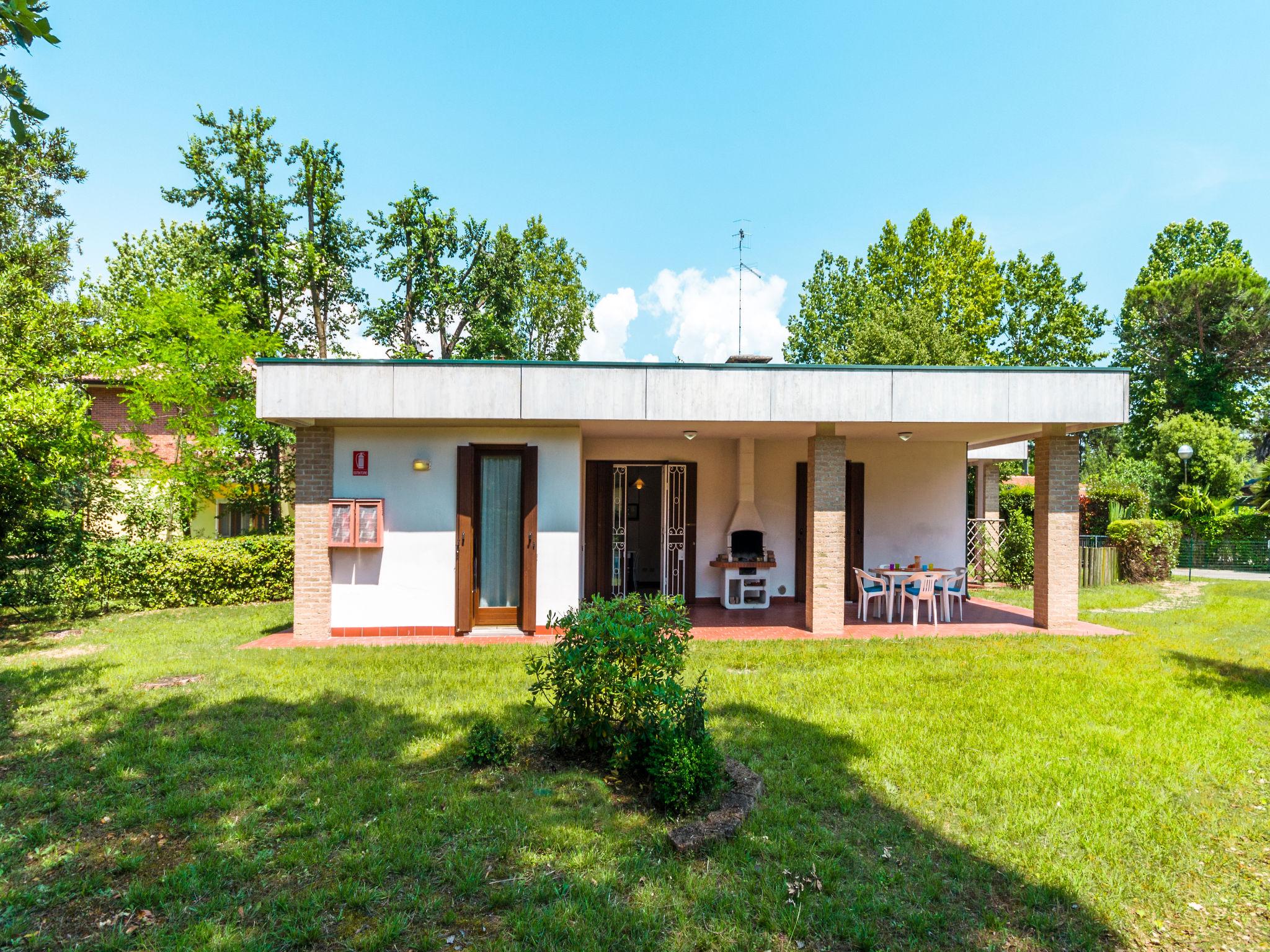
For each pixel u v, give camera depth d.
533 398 8.71
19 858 3.49
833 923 3.00
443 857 3.50
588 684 4.55
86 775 4.50
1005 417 9.05
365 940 2.82
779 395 8.90
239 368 16.56
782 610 11.90
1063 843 3.74
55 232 20.34
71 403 10.38
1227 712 5.98
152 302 15.20
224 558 12.05
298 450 9.47
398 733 5.29
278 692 6.46
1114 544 18.12
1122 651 8.41
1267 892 3.35
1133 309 32.06
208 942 2.82
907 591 10.78
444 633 9.59
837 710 5.97
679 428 10.51
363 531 9.35
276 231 20.19
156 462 14.86
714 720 5.66
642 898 3.17
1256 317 28.16
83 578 11.09
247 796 4.18
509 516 10.05
